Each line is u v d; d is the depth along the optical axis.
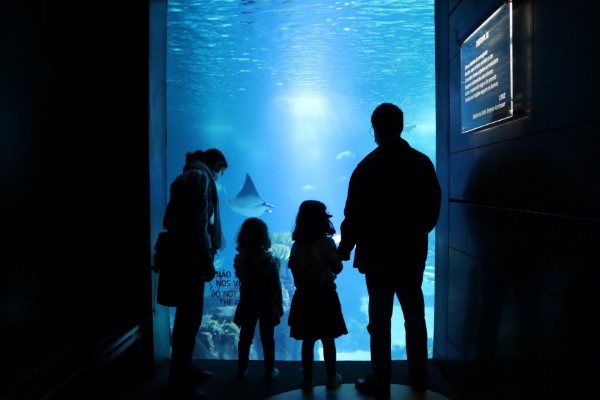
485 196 2.78
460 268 3.34
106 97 3.63
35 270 2.89
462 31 3.10
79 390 3.34
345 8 14.85
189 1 13.59
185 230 3.10
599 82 1.57
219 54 21.62
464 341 3.23
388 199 2.95
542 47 2.00
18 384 2.29
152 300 3.69
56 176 3.17
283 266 17.89
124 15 3.61
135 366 3.67
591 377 1.65
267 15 15.27
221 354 12.68
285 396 3.30
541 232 2.04
